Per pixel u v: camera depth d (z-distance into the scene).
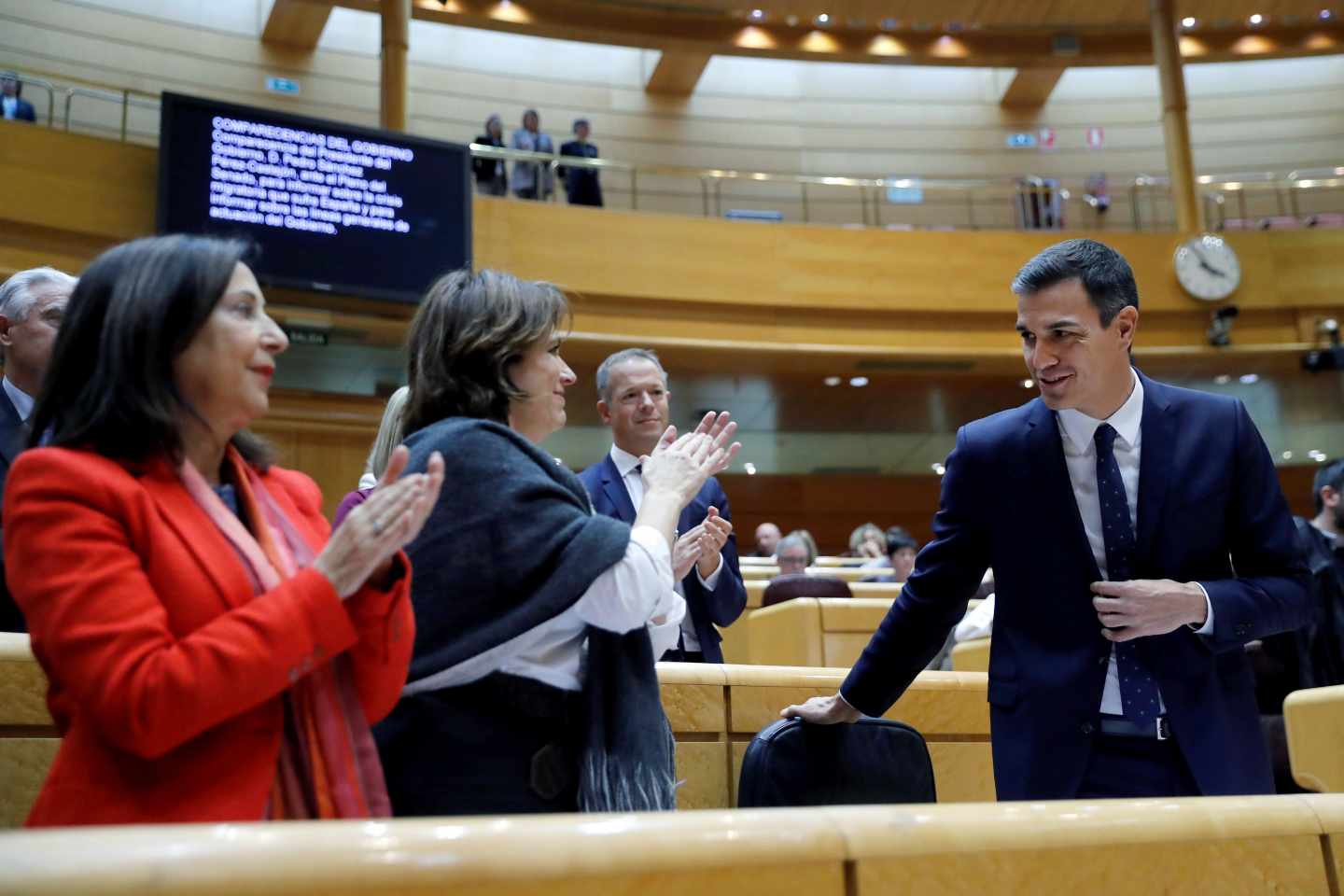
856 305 9.90
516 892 0.72
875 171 12.78
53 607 1.01
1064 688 1.77
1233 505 1.81
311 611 1.05
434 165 8.41
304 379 8.77
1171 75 11.05
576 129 10.37
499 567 1.32
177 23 10.96
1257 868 1.12
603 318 9.41
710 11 11.52
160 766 1.05
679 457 1.52
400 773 1.29
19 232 7.73
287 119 7.99
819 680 2.26
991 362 10.12
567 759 1.35
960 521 1.92
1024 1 11.49
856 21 11.70
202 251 1.20
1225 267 10.25
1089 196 11.30
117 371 1.13
